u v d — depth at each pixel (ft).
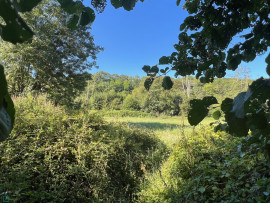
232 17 3.14
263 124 2.48
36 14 32.30
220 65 3.59
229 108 2.61
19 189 7.24
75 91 48.80
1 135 1.19
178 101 93.66
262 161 7.93
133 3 2.67
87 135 12.52
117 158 13.07
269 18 3.12
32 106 13.87
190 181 9.18
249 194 6.80
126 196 11.18
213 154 11.25
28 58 34.81
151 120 74.84
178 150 13.44
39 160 9.59
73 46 44.55
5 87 1.15
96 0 2.48
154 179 12.02
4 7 1.20
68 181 9.53
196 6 3.34
